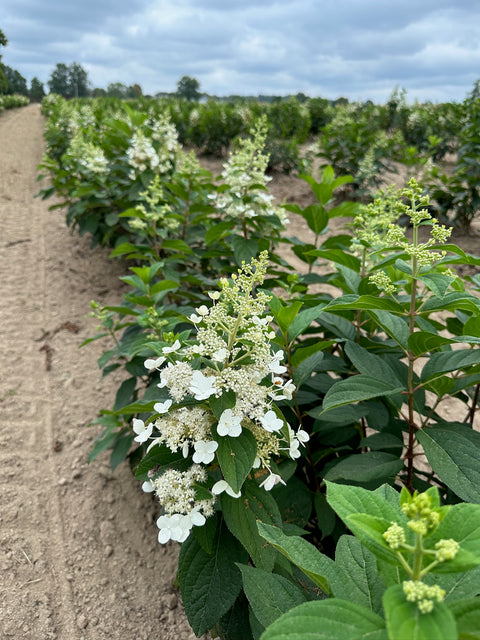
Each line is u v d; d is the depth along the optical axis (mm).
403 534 883
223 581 1693
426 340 1697
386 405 2375
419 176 10703
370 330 2748
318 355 2186
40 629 2422
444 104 15078
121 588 2662
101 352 4949
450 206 7816
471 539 919
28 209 9102
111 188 6211
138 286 3023
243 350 1632
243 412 1479
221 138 14641
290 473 1949
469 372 1913
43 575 2717
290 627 886
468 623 884
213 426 1553
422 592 805
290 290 3041
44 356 4832
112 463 3045
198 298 3795
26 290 6023
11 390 4312
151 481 1580
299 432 1694
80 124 11055
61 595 2607
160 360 1659
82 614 2512
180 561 1720
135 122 6266
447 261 1680
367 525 933
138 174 5508
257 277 1562
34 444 3707
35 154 14633
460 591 1037
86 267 6645
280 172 12602
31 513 3109
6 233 7734
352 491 1066
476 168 7430
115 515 3123
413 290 1730
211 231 3824
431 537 955
